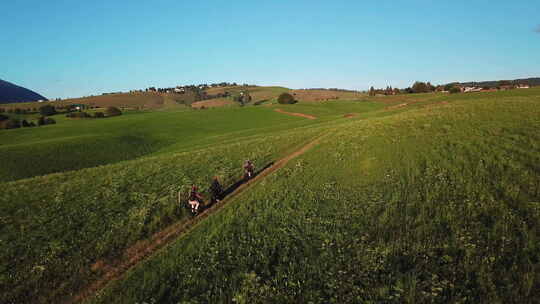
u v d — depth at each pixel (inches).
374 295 370.3
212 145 2075.5
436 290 353.4
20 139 2962.6
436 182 655.1
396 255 441.7
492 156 709.9
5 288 501.7
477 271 376.2
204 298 421.7
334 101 5083.7
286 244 534.3
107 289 467.2
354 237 514.6
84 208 810.8
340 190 757.3
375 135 1194.0
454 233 465.4
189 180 1018.7
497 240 427.8
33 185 1071.0
